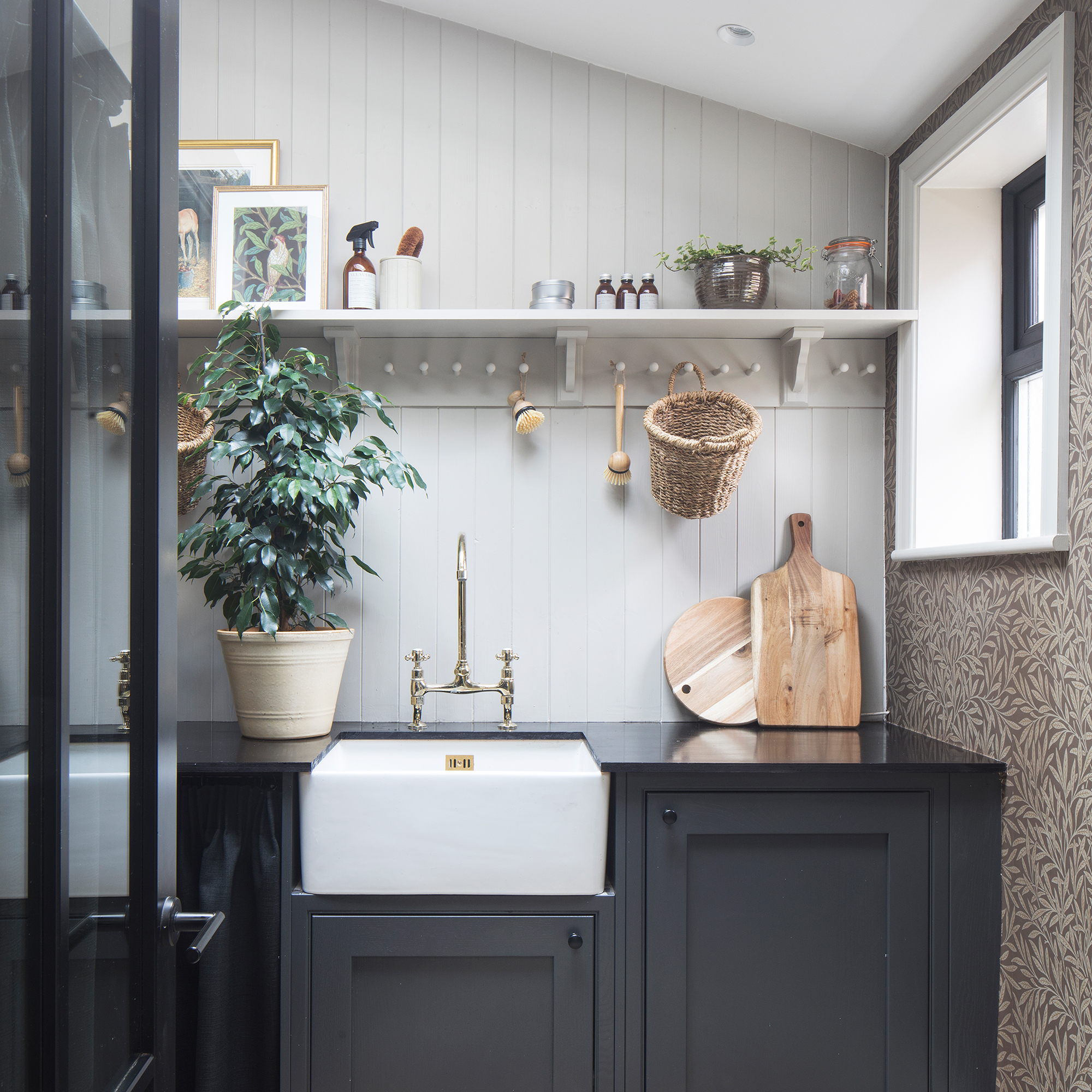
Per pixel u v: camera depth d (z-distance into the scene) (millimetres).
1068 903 1485
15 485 660
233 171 2164
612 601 2197
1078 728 1467
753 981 1692
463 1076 1672
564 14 2025
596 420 2209
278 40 2197
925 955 1690
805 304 2219
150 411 879
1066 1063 1483
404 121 2197
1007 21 1662
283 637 1861
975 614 1797
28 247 679
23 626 669
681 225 2209
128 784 842
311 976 1664
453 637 2186
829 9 1744
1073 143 1505
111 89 811
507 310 2039
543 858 1660
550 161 2203
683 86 2189
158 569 876
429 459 2195
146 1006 871
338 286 2176
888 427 2213
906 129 2088
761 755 1751
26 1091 669
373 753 1985
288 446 1875
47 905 696
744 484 2219
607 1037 1674
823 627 2139
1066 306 1511
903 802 1696
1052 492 1518
